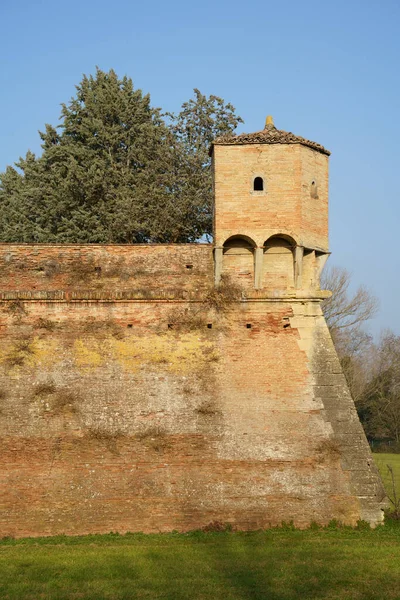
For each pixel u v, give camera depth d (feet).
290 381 92.27
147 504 84.94
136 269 95.35
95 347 91.91
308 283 96.73
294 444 89.25
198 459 87.40
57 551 74.23
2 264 94.22
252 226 95.04
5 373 89.76
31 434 86.74
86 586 61.93
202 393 90.74
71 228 150.30
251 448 88.48
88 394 89.40
